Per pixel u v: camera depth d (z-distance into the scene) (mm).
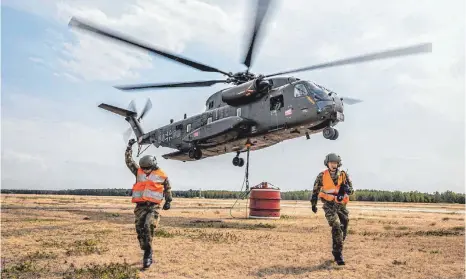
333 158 6434
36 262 6328
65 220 13516
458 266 6211
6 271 5680
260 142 18453
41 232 10125
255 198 15711
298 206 31625
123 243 8297
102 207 22547
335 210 6449
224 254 7094
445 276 5570
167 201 6262
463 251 7613
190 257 6785
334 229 6320
